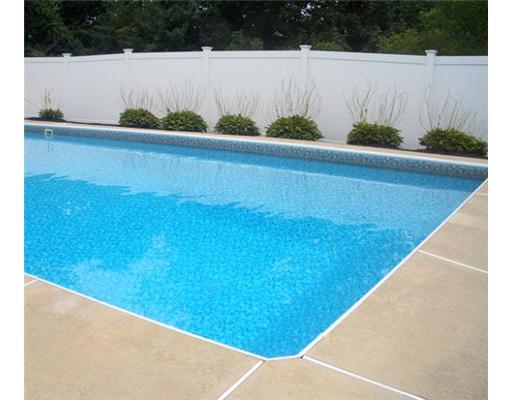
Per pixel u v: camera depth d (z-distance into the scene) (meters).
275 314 3.88
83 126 13.15
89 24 26.27
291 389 2.41
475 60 9.98
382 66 10.73
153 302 4.05
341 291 4.30
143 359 2.66
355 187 8.27
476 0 14.22
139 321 3.10
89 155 10.83
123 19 23.17
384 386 2.44
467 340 2.88
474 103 10.12
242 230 5.94
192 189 7.96
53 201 7.19
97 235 5.72
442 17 15.37
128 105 13.96
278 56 11.65
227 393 2.38
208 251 5.22
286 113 11.76
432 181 8.77
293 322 3.76
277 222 6.28
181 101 13.09
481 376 2.52
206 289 4.30
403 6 22.42
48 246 5.36
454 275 3.84
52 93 15.52
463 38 14.96
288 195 7.68
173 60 13.00
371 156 9.30
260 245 5.42
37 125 13.55
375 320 3.11
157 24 21.78
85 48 24.66
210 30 21.67
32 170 9.29
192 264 4.86
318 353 2.74
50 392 2.36
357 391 2.39
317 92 11.43
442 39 15.24
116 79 14.08
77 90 14.98
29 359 2.63
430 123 10.52
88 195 7.54
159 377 2.50
